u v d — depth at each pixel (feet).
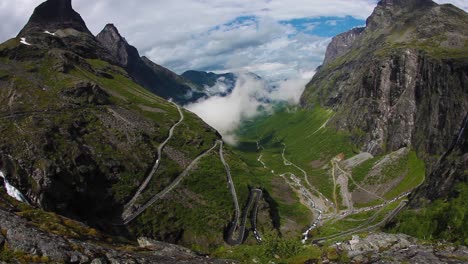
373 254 228.63
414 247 237.45
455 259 220.23
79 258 188.24
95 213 633.20
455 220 621.72
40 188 574.97
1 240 185.26
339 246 241.14
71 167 641.40
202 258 230.68
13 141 634.02
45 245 188.96
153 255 224.74
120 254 207.00
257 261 234.17
